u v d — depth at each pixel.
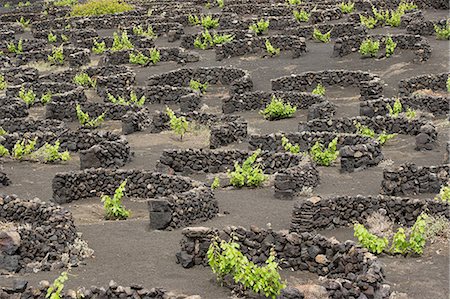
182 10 62.66
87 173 25.25
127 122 34.53
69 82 43.97
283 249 17.83
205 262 18.47
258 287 15.88
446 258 18.02
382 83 39.50
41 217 20.97
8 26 63.12
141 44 51.16
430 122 30.78
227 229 18.30
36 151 30.62
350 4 56.41
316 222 20.50
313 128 31.98
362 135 28.78
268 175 26.22
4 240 18.84
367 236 18.50
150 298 15.82
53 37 57.28
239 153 27.16
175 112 35.34
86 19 61.19
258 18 55.22
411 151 28.94
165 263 18.81
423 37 43.25
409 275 17.14
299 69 43.53
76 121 37.69
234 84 40.31
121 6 65.50
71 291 16.05
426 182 23.50
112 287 15.95
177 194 21.78
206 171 27.22
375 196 21.41
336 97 39.12
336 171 26.86
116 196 23.11
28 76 44.66
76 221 22.70
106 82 42.53
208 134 32.94
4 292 16.14
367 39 43.62
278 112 35.81
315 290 15.57
